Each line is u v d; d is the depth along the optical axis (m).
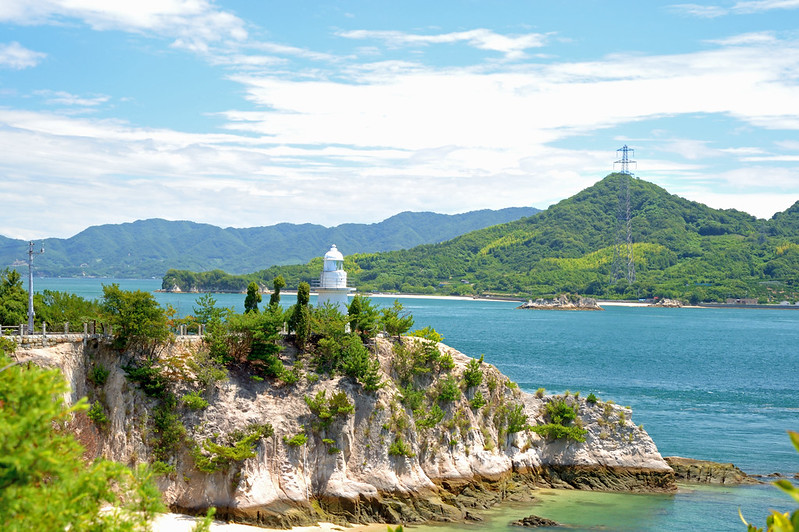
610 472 79.00
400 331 80.12
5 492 24.25
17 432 24.62
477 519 66.25
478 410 78.00
